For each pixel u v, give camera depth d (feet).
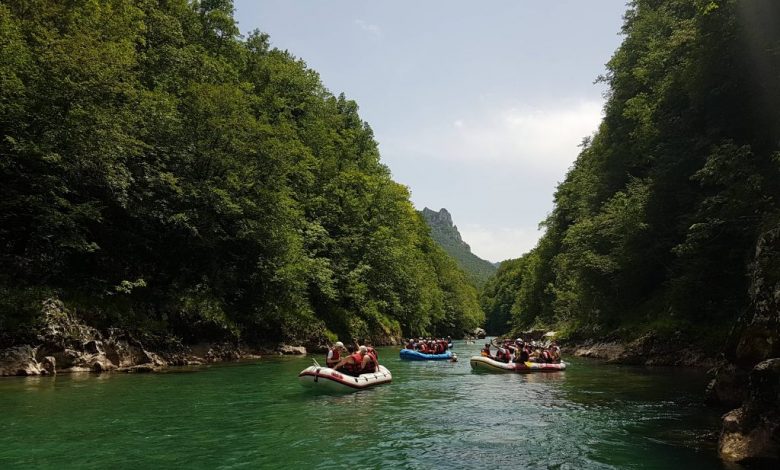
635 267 93.09
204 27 127.13
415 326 184.03
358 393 47.24
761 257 28.07
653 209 86.69
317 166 138.31
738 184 52.34
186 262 83.92
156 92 80.38
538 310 203.92
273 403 40.50
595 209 122.93
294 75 154.92
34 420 31.94
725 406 34.88
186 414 35.22
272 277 94.07
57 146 57.57
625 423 33.40
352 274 130.62
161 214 72.59
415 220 233.76
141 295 71.10
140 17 86.28
